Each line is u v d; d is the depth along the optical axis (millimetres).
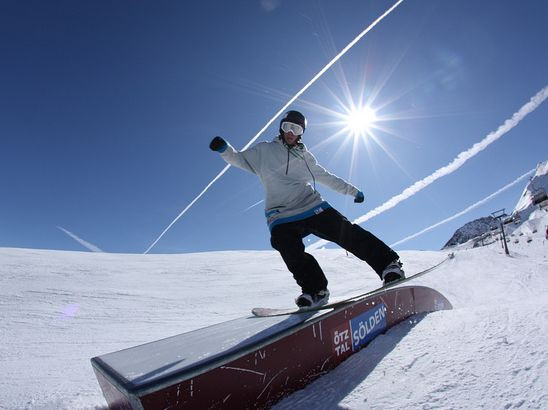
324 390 1689
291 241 2693
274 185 2807
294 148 2885
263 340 1667
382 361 1869
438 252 34188
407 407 1367
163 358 1671
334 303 2355
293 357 1762
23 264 18219
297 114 2855
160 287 15430
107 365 1700
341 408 1484
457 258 27359
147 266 21734
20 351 5137
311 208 2777
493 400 1262
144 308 10469
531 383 1287
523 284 15188
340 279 18703
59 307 9938
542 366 1366
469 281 16953
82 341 5984
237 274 20047
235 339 1831
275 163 2822
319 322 1947
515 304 2246
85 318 8688
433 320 2404
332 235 2756
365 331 2219
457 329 2031
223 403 1451
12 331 6953
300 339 1822
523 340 1622
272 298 13359
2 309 9367
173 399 1330
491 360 1533
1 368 3473
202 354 1616
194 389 1388
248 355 1590
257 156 2830
